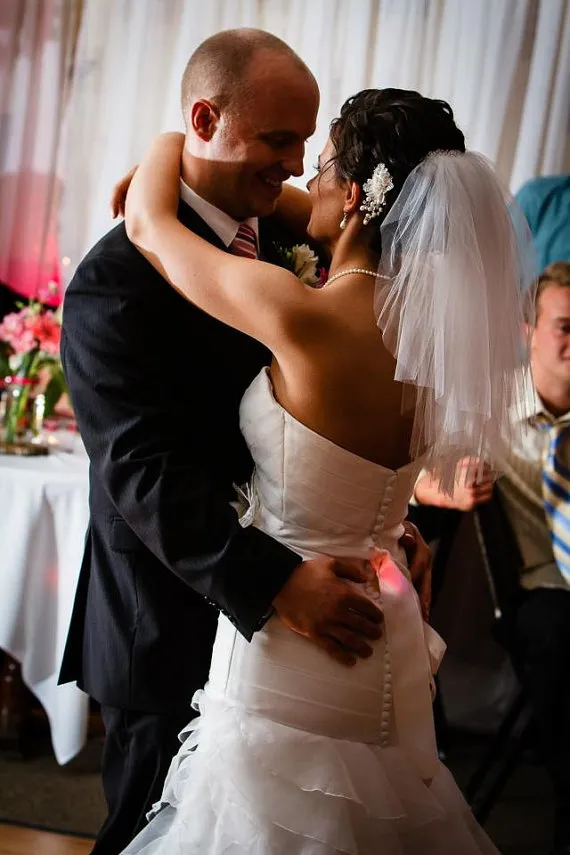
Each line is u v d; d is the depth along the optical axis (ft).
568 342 10.27
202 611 7.12
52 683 10.82
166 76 13.44
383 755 5.96
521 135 12.42
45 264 14.08
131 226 6.70
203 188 7.02
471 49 12.53
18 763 11.39
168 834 6.04
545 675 9.83
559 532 10.23
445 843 6.09
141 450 6.40
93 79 13.67
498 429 6.07
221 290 5.97
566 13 12.28
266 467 6.18
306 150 12.63
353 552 6.08
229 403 6.89
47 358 11.97
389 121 5.94
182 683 7.04
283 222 8.00
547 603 10.07
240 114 6.75
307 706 5.89
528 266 6.31
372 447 5.98
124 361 6.57
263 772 5.79
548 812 11.03
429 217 5.79
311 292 5.84
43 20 13.87
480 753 12.42
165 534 6.19
